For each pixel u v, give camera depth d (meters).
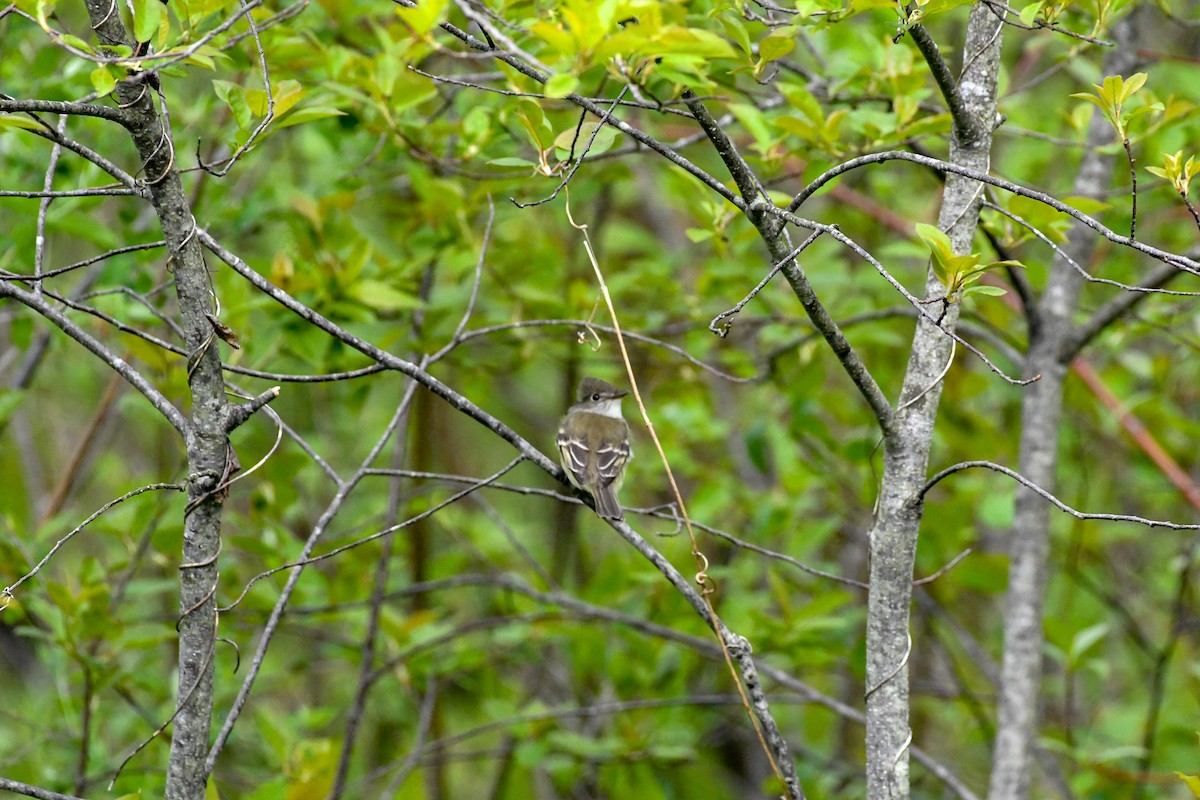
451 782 18.19
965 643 13.63
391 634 12.16
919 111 10.29
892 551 6.91
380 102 9.70
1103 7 7.45
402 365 7.17
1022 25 6.90
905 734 6.87
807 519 15.05
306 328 10.61
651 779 12.40
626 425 11.88
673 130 14.64
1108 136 10.84
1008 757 10.01
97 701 11.78
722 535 7.88
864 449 13.19
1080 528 14.13
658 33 5.84
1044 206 8.69
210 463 6.34
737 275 12.02
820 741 16.42
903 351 14.54
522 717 11.77
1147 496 16.08
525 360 13.11
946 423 13.05
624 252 18.03
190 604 6.37
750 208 6.41
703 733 14.80
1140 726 13.53
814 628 11.28
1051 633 12.25
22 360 15.99
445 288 12.80
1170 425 13.31
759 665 11.47
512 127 10.57
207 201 11.96
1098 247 13.72
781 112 11.27
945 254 5.94
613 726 14.31
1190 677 14.84
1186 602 15.60
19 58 12.22
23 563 10.45
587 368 15.05
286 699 17.47
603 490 9.39
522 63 7.07
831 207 15.85
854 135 10.49
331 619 13.23
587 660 13.37
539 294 12.15
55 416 17.88
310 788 10.86
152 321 10.60
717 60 8.65
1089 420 15.26
